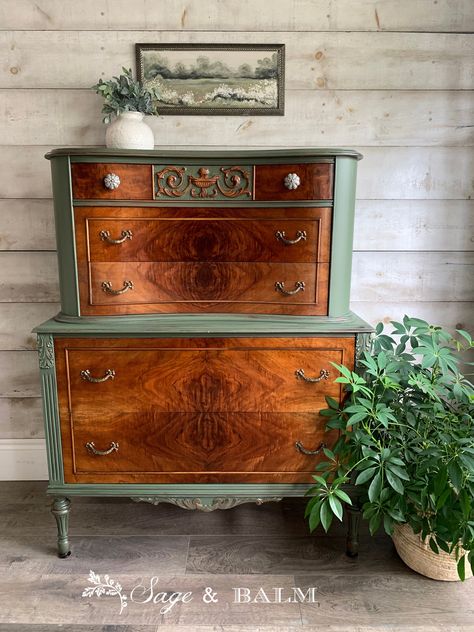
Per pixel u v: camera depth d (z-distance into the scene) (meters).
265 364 1.33
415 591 1.30
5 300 1.78
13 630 1.17
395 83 1.67
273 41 1.64
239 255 1.33
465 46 1.65
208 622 1.20
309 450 1.36
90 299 1.33
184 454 1.37
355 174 1.33
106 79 1.66
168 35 1.63
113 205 1.29
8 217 1.73
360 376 1.33
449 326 1.83
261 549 1.47
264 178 1.29
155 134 1.69
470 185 1.74
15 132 1.68
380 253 1.78
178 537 1.54
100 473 1.38
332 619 1.21
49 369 1.32
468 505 1.12
